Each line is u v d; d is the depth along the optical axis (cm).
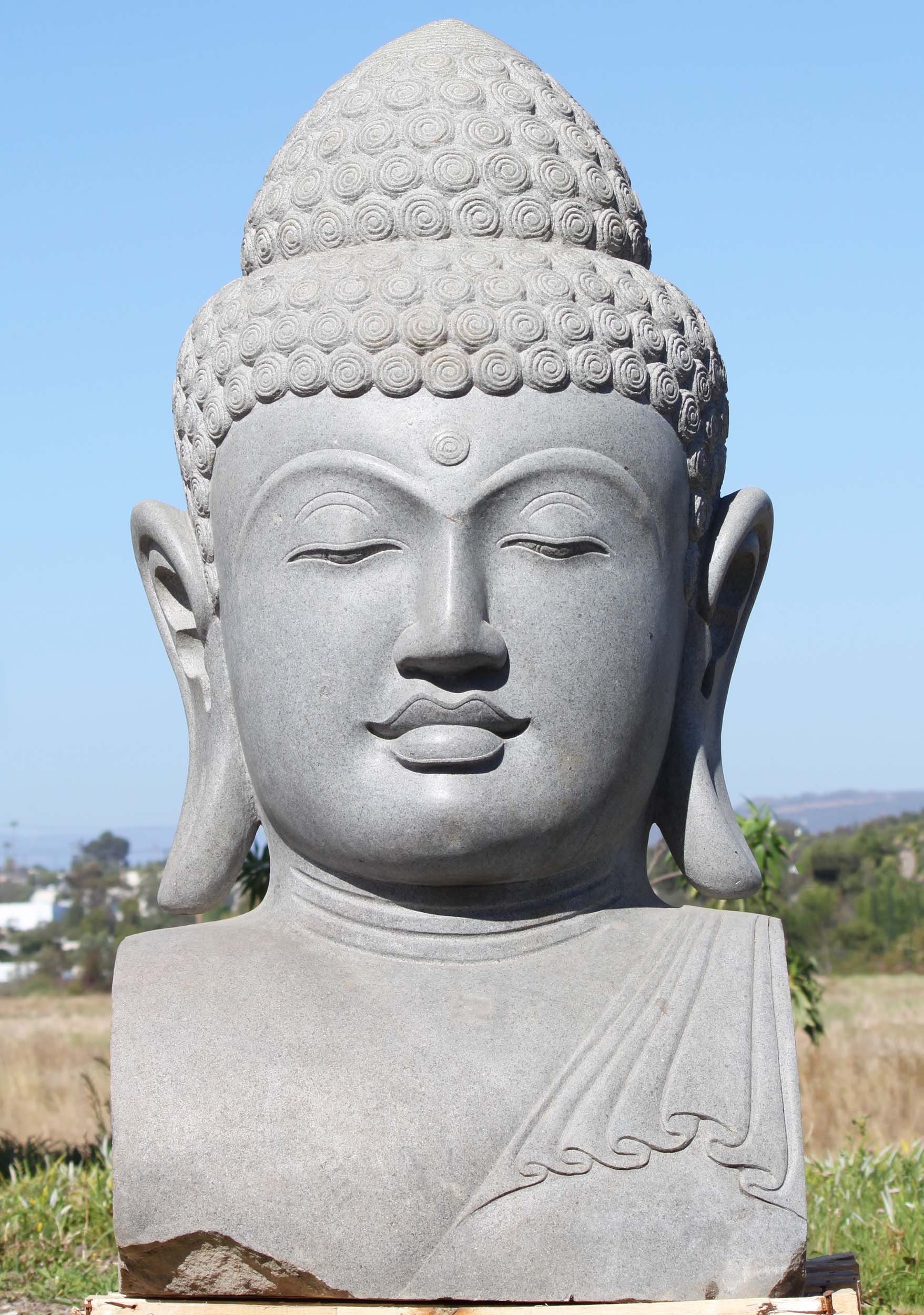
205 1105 264
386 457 279
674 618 306
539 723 282
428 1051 270
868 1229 514
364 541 281
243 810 327
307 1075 266
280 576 289
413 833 280
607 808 294
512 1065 269
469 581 275
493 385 280
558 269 297
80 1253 509
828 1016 1822
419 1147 259
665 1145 263
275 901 317
